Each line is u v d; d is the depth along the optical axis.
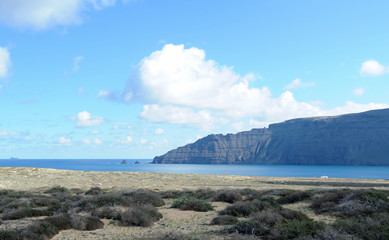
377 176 150.25
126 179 49.50
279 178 56.28
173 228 14.20
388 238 9.86
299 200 21.45
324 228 10.88
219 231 12.92
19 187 39.50
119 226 14.61
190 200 20.28
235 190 27.39
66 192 31.48
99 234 12.77
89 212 17.11
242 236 11.29
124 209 17.86
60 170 58.44
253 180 51.25
